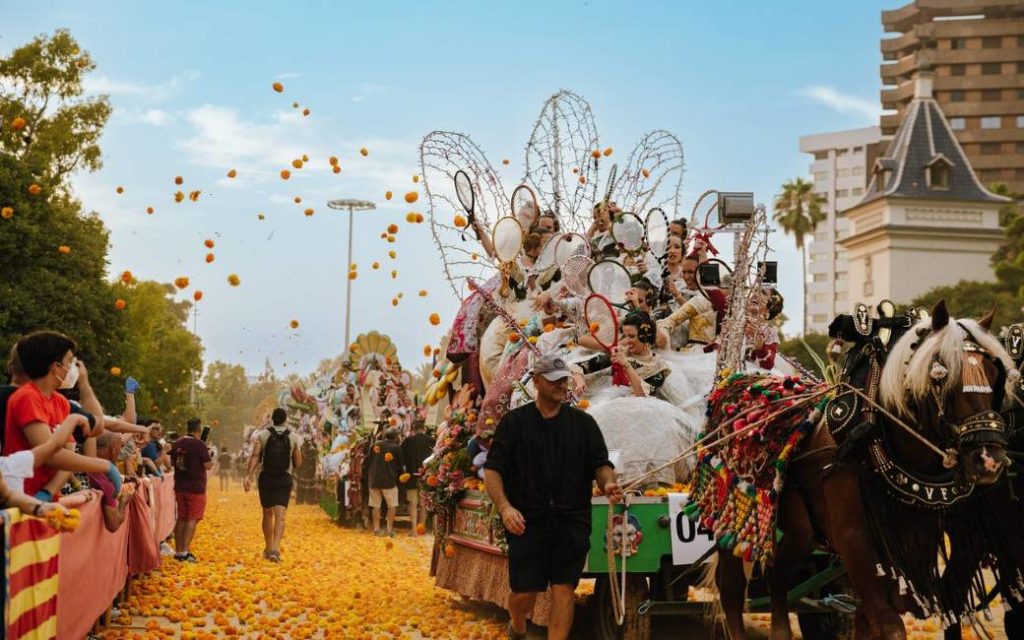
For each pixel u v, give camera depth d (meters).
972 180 102.56
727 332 9.27
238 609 11.09
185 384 64.38
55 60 38.44
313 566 15.63
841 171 158.12
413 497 21.62
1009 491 6.82
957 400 5.87
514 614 7.21
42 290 34.03
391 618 10.69
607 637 8.47
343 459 25.27
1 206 33.72
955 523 6.84
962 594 6.82
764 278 9.36
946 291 70.12
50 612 6.28
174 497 16.69
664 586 8.43
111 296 36.41
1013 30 146.25
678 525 8.20
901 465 6.12
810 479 6.62
